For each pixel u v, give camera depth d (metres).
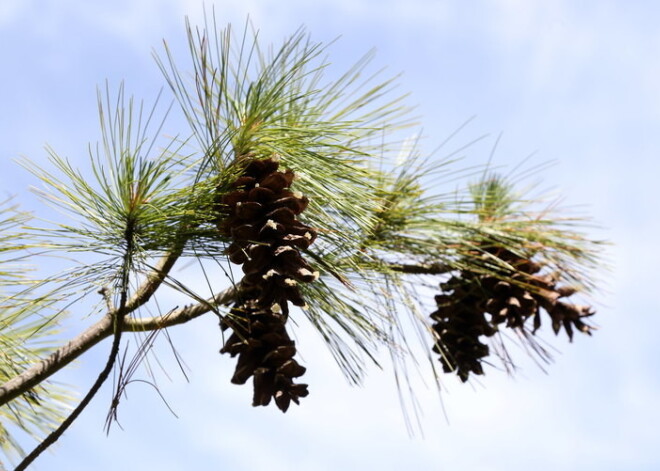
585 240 1.31
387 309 1.17
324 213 1.07
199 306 1.08
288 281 0.98
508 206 1.34
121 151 1.00
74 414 0.95
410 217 1.25
